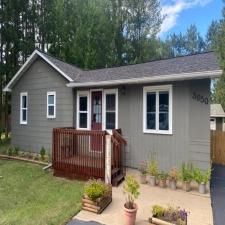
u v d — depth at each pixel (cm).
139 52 2253
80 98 1028
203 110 746
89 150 773
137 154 873
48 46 1800
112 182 707
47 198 607
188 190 669
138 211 530
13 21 1535
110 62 2055
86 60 1755
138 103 875
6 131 1684
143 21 2294
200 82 754
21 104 1217
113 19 2166
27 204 574
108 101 952
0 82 1562
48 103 1112
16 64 1595
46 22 1742
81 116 1023
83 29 1814
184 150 773
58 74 1075
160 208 477
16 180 759
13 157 1047
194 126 759
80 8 1891
